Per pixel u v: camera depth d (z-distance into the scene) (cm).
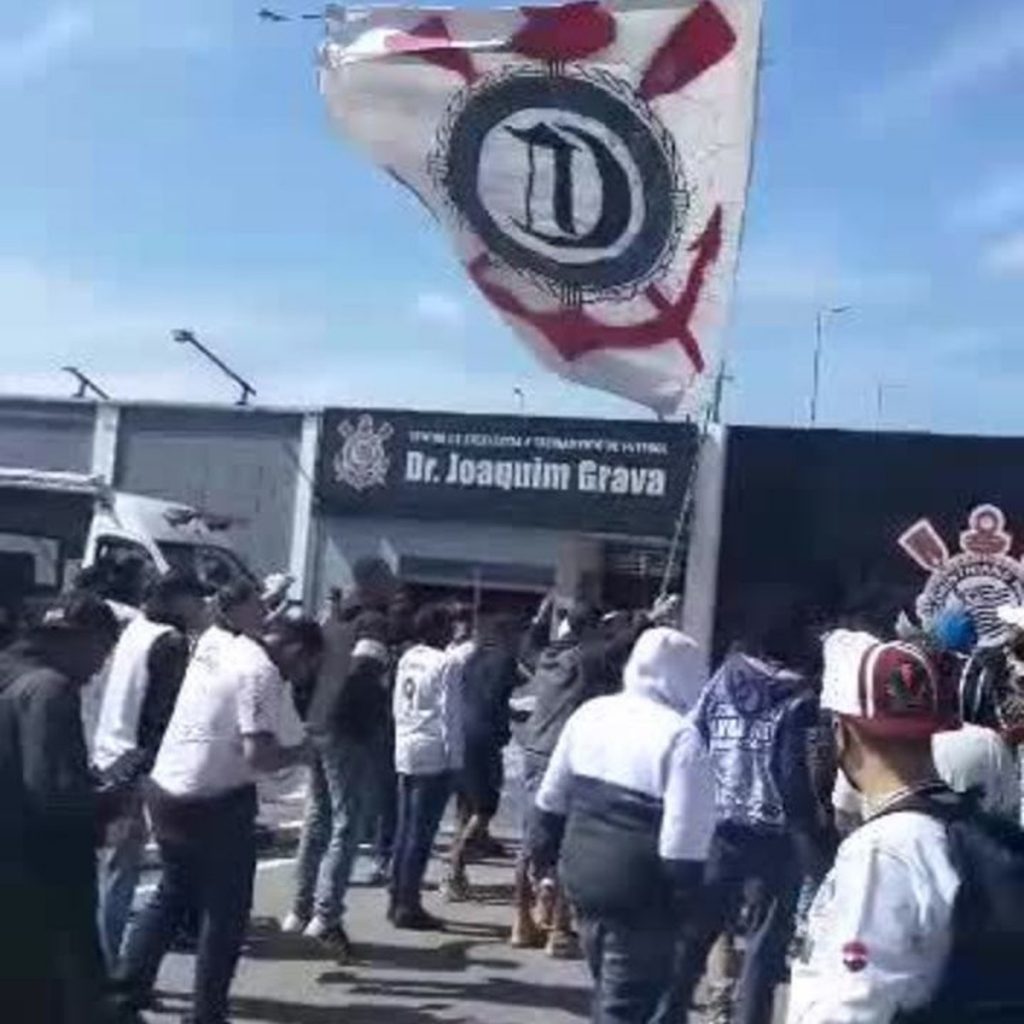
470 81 845
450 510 2747
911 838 322
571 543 1933
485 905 1202
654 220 830
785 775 730
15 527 1833
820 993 318
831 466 1031
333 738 994
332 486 2845
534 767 1016
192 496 2995
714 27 817
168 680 814
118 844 785
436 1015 886
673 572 1047
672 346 831
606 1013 634
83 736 541
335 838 1000
